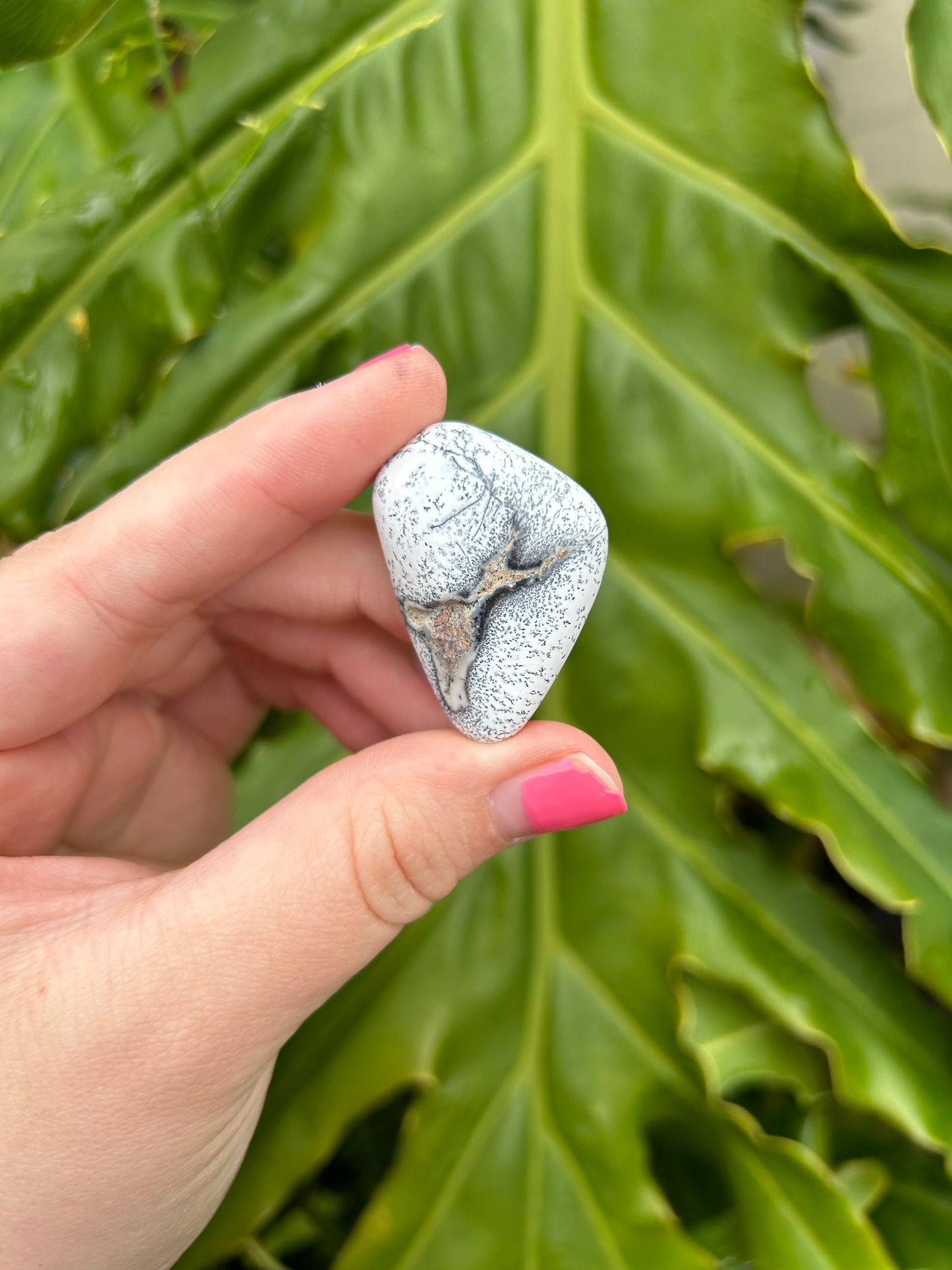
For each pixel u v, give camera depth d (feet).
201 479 0.37
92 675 0.40
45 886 0.37
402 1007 0.49
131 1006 0.33
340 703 0.51
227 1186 0.44
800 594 0.71
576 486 0.34
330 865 0.34
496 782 0.35
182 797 0.51
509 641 0.34
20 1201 0.34
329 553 0.45
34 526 0.47
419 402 0.36
